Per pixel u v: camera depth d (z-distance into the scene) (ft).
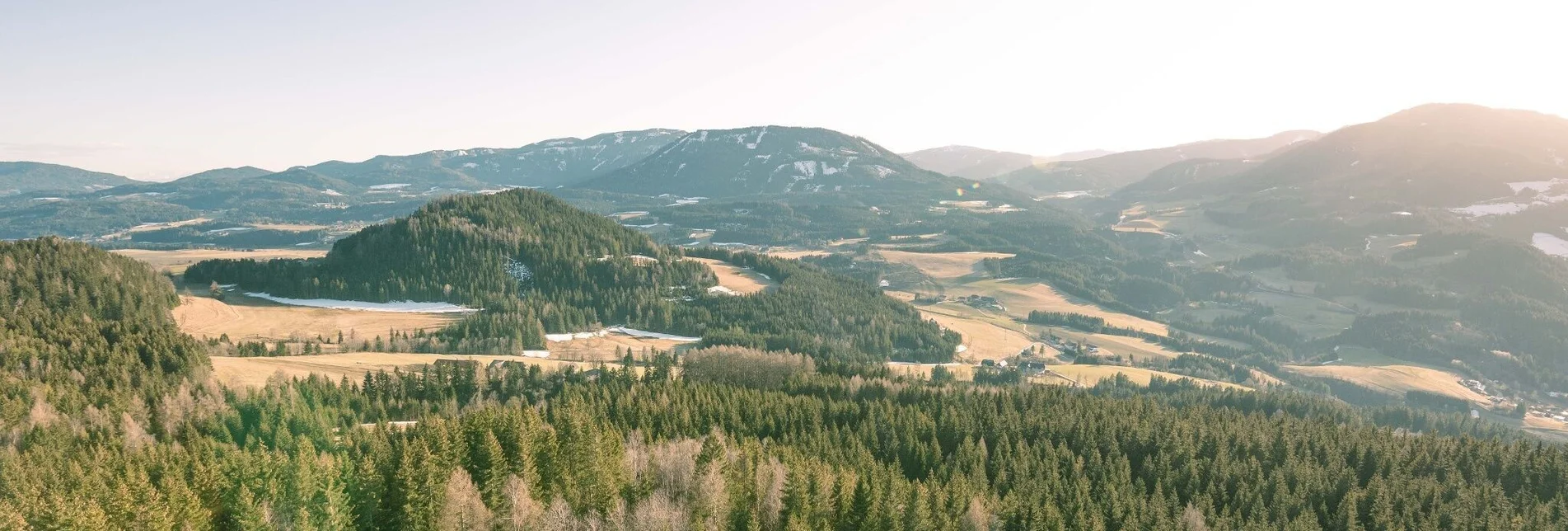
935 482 440.45
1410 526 453.99
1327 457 554.05
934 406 618.85
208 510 319.27
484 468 371.56
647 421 517.96
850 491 397.60
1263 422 643.86
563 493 370.32
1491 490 498.69
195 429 478.59
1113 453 544.62
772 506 370.32
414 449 370.12
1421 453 560.20
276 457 368.48
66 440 431.84
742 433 517.14
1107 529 440.86
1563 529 446.19
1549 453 556.92
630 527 334.24
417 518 328.70
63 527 292.61
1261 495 488.85
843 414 584.40
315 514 323.98
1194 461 524.52
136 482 326.44
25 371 536.83
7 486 354.33
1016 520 417.69
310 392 570.46
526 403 590.14
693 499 364.99
